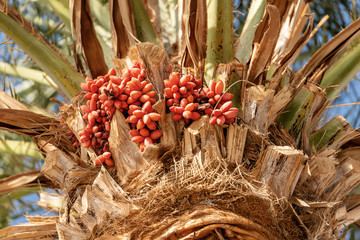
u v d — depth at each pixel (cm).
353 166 91
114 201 79
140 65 87
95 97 84
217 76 93
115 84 82
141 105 83
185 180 78
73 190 87
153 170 80
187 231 75
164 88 85
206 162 79
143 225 77
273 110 90
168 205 78
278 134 91
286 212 83
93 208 79
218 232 75
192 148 81
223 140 83
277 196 82
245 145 85
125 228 78
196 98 83
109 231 79
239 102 90
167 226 76
